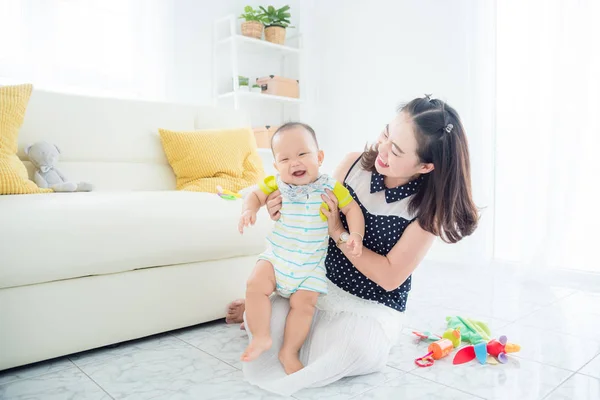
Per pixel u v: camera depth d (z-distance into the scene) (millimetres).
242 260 1627
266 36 3383
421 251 1162
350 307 1179
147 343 1409
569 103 2217
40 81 2461
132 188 1979
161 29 2908
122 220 1327
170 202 1486
